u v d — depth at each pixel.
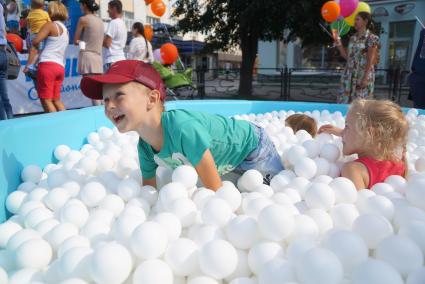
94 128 3.10
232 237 1.24
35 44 4.14
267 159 2.08
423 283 1.03
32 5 4.45
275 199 1.54
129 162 2.15
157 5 7.45
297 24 9.77
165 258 1.18
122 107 1.53
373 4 13.69
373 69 4.71
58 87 4.36
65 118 2.63
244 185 1.85
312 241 1.20
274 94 11.71
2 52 3.62
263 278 1.08
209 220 1.32
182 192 1.51
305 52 15.36
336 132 2.75
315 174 1.96
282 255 1.18
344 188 1.54
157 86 1.65
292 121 3.02
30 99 5.83
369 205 1.44
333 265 1.01
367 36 4.62
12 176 1.94
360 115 1.90
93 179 1.95
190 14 11.46
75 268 1.11
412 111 3.71
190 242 1.21
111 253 1.06
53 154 2.48
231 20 10.80
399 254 1.10
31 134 2.21
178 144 1.64
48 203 1.66
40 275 1.19
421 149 2.55
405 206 1.42
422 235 1.22
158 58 6.59
